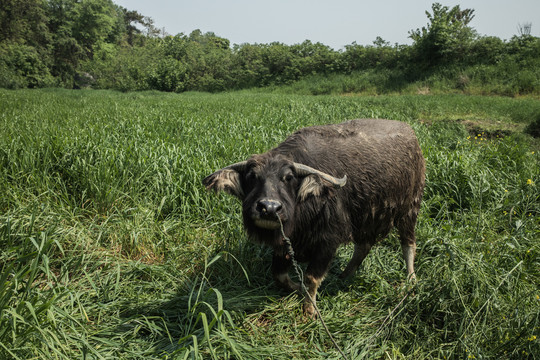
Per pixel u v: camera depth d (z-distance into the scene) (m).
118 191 5.23
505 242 4.50
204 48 55.78
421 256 4.68
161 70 43.53
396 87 29.69
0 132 7.12
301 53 41.41
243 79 42.31
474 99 18.59
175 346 3.09
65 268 3.79
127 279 3.97
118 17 86.25
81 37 60.38
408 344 3.42
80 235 4.42
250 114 11.66
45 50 48.03
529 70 24.95
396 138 4.33
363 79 32.88
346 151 3.93
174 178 5.75
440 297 3.56
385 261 4.74
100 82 49.00
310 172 3.46
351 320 3.61
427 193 6.09
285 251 3.76
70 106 13.88
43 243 3.44
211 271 4.29
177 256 4.44
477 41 29.30
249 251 4.52
